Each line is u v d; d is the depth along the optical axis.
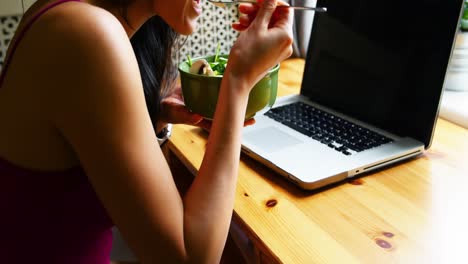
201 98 0.75
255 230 0.70
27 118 0.57
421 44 0.91
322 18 1.14
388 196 0.78
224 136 0.62
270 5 0.65
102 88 0.53
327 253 0.64
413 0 0.93
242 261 0.93
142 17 0.71
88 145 0.54
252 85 0.66
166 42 0.92
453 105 1.10
